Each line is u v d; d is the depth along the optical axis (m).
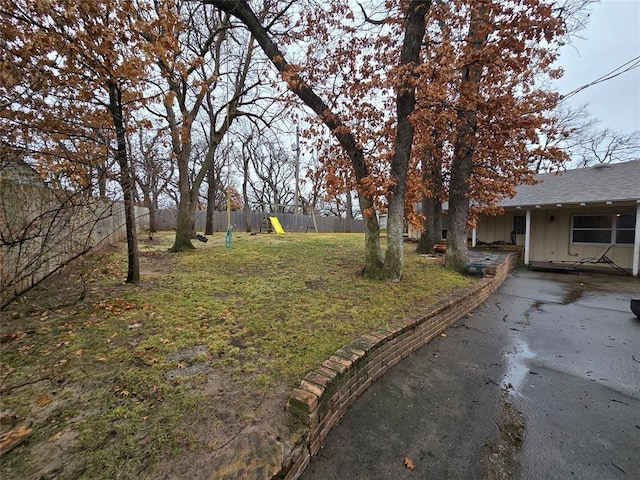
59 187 2.75
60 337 2.53
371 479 1.68
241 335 2.78
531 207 10.19
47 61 3.15
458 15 5.05
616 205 9.03
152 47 3.64
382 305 3.88
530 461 1.86
